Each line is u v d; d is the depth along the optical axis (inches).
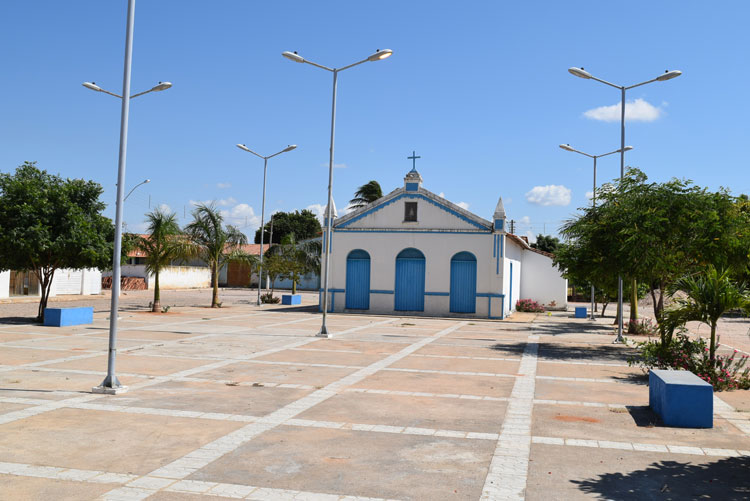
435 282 1238.3
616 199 714.2
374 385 454.6
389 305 1256.2
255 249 2731.3
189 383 446.9
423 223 1252.5
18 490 225.8
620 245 677.9
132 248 1074.7
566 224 772.0
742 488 241.8
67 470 249.3
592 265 761.0
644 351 521.0
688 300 498.0
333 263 1289.4
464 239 1232.8
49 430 308.5
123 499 219.0
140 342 687.1
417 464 266.2
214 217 1343.5
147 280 2190.0
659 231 653.3
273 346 684.7
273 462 265.4
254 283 2623.0
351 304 1283.2
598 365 581.0
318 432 316.5
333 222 1291.8
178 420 335.9
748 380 472.7
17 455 267.4
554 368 556.7
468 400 405.7
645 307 1877.5
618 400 412.8
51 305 1320.1
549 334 914.7
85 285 1676.9
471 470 258.8
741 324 1286.9
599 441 307.7
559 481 246.4
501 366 565.0
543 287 1599.4
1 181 866.8
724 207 673.6
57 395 392.2
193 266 2637.8
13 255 850.8
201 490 229.6
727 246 653.3
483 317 1215.6
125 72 404.5
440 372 523.5
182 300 1643.7
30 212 855.1
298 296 1616.6
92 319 917.8
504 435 316.8
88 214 946.7
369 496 226.8
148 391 412.8
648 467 266.7
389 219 1267.2
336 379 478.0
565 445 299.6
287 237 1955.0
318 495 227.0
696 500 228.4
